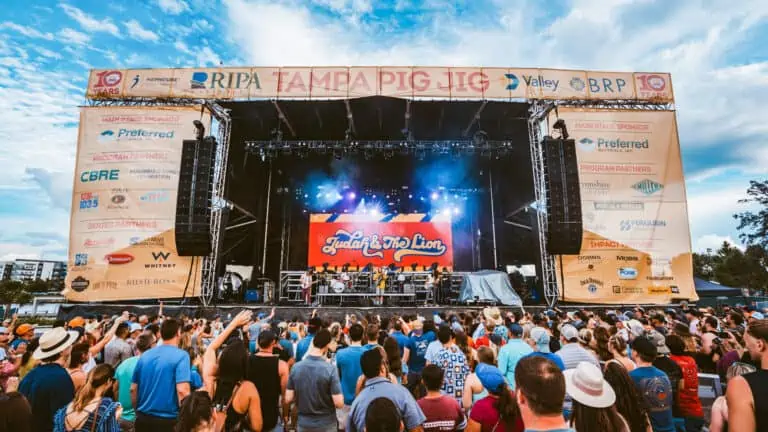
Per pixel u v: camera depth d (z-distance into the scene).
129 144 14.92
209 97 15.20
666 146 15.42
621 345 4.18
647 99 15.70
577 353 4.20
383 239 19.42
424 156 18.38
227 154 15.87
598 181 15.09
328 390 3.75
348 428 3.07
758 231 35.28
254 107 16.20
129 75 15.26
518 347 4.59
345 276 17.55
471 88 15.50
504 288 15.45
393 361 4.36
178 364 3.72
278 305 15.52
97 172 14.66
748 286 37.91
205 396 2.19
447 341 4.64
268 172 20.17
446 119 17.64
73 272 14.00
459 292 16.89
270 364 3.71
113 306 13.88
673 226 14.87
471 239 21.27
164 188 14.73
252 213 20.08
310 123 17.97
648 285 14.48
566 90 15.62
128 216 14.46
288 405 3.76
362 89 15.41
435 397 3.33
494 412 3.04
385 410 2.13
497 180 20.53
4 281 33.62
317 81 15.45
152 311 13.97
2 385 4.52
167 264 14.36
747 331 2.42
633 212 14.92
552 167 14.66
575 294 14.48
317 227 19.66
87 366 5.30
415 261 19.17
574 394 2.16
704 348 6.40
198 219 14.07
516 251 20.92
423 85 15.50
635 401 2.71
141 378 3.68
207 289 14.50
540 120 16.11
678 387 4.10
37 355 3.49
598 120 15.55
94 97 15.04
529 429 1.84
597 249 14.70
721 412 2.57
